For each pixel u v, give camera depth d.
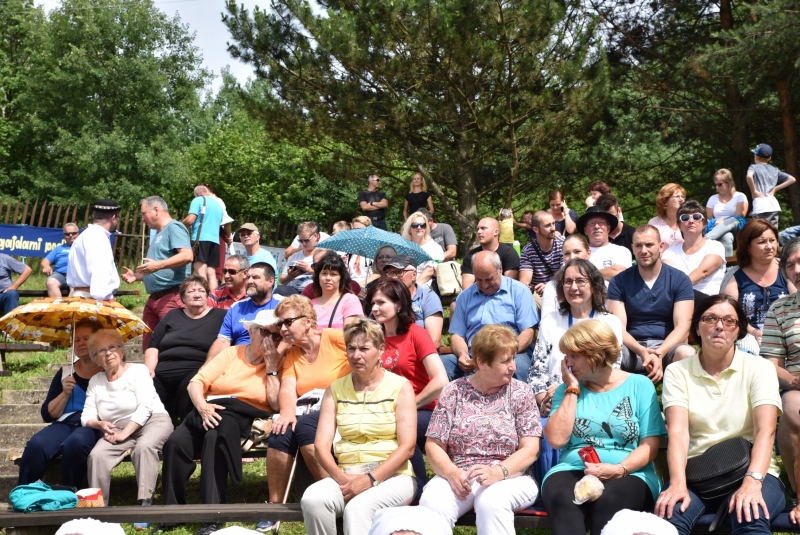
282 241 15.81
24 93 32.28
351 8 16.34
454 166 15.59
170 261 8.48
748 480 4.43
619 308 6.54
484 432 4.98
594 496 4.54
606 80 15.25
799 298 5.42
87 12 31.44
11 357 9.64
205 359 7.02
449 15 14.15
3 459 7.36
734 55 14.07
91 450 6.04
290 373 6.01
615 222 9.12
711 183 19.03
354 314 6.94
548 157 16.50
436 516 4.13
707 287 7.45
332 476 5.04
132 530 5.82
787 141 16.94
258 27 15.57
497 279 6.86
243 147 26.25
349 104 15.02
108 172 30.42
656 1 18.80
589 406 4.94
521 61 14.54
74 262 7.90
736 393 4.77
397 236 9.23
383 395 5.23
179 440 5.89
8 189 31.69
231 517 4.95
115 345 6.23
